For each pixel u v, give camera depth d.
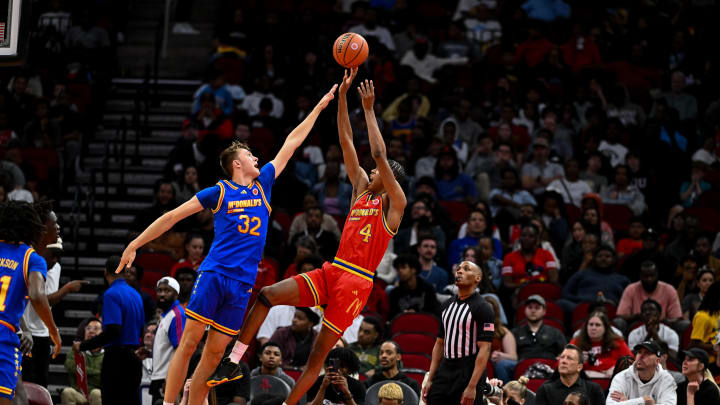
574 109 19.62
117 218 16.23
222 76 18.98
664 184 17.75
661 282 13.11
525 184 17.20
